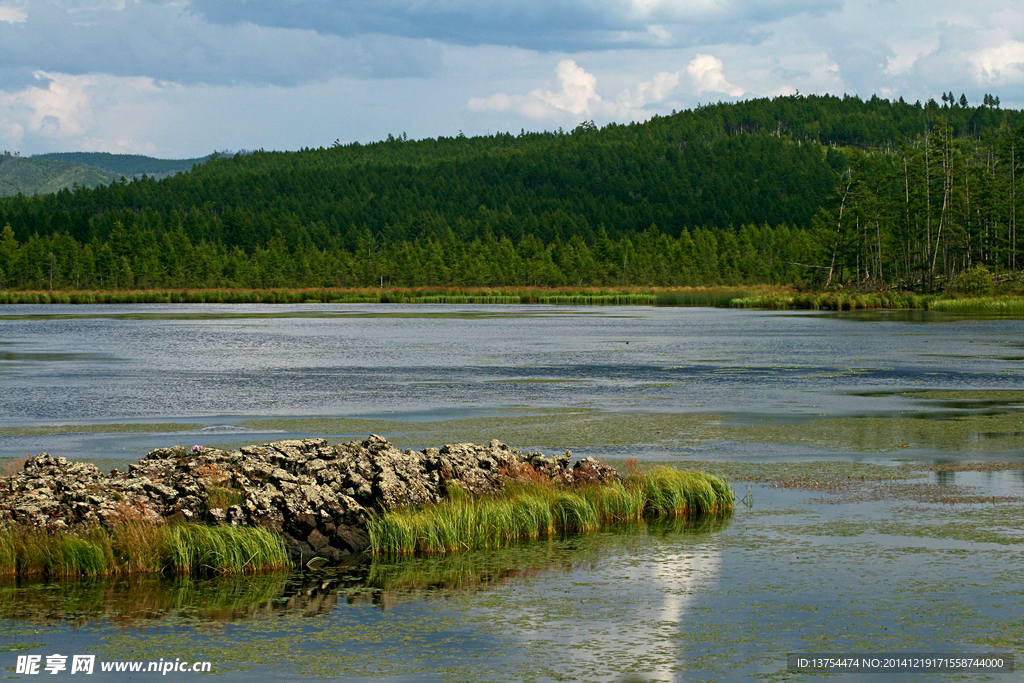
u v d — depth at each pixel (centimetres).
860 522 2291
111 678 1437
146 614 1741
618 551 2123
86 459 3053
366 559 2116
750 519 2356
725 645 1534
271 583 1938
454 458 2558
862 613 1667
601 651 1517
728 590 1809
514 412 4191
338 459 2552
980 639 1545
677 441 3422
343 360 6869
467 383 5356
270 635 1619
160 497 2261
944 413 4109
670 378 5575
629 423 3853
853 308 16588
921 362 6481
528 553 2134
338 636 1609
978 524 2252
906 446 3303
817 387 5088
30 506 2144
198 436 3544
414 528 2186
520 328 10925
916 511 2388
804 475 2833
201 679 1430
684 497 2506
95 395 4838
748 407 4325
